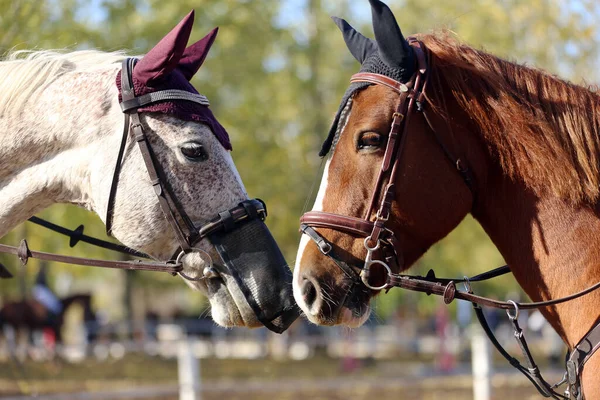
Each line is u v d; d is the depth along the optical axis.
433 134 3.96
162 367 19.42
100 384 15.78
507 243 4.06
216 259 4.87
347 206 3.96
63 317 22.34
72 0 13.43
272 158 22.66
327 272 3.97
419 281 3.91
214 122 4.98
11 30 10.09
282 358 22.94
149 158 4.78
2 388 14.15
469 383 16.86
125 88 4.84
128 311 27.89
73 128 4.89
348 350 19.83
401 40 3.93
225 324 4.91
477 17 18.52
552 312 3.94
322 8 25.88
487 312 25.44
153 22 17.41
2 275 5.38
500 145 3.97
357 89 4.05
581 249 3.84
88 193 4.96
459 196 3.99
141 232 4.85
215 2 20.19
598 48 16.08
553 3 17.05
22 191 4.93
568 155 3.86
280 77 24.34
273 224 22.91
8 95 4.95
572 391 3.77
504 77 4.06
